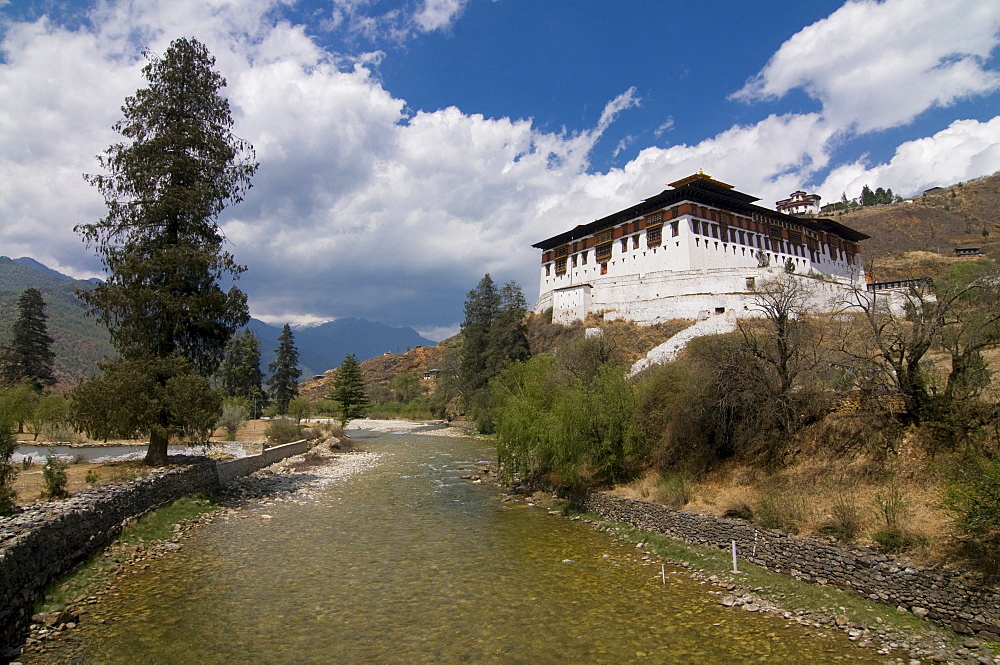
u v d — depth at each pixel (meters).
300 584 15.52
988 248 132.25
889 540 14.25
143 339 25.91
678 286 72.94
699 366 25.72
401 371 175.75
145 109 27.16
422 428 81.62
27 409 40.38
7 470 15.89
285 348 101.62
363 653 11.54
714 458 23.89
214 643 11.80
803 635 12.41
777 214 89.25
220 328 29.12
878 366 20.38
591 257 94.06
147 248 26.66
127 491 19.36
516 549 19.30
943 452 16.69
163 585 15.20
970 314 19.98
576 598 14.77
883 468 17.67
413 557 18.23
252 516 23.47
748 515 18.62
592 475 27.52
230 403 64.00
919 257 126.62
